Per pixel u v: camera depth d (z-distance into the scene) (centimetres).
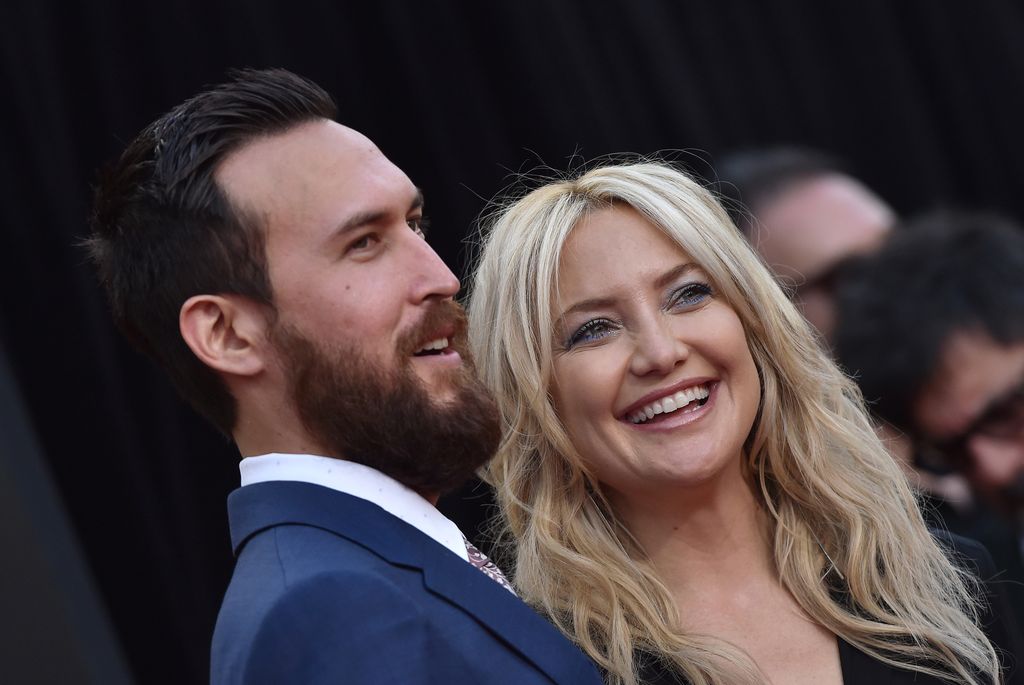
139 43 1223
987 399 1048
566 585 841
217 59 1252
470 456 712
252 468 720
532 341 828
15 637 984
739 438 834
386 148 1367
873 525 866
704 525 848
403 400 691
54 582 1001
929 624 839
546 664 698
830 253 1329
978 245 1075
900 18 1761
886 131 1709
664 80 1533
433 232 1376
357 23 1355
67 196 1145
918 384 1057
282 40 1300
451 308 723
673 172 862
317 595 648
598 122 1460
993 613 884
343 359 686
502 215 877
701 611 841
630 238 825
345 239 691
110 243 732
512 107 1441
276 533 695
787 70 1656
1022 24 1816
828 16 1695
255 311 695
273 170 696
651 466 817
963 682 824
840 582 863
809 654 831
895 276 1084
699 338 820
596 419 823
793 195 1364
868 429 908
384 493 714
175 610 1155
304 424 703
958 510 1109
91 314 1143
